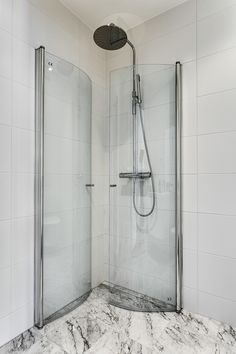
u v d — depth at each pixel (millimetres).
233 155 1370
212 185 1443
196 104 1504
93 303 1675
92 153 1858
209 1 1462
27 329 1354
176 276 1579
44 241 1436
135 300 1699
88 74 1809
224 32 1408
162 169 1646
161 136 1646
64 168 1581
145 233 1718
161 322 1440
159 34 1676
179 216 1556
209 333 1333
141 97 1706
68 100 1597
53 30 1512
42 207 1407
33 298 1393
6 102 1233
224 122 1401
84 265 1778
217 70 1430
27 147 1349
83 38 1760
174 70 1586
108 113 1902
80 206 1734
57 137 1521
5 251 1235
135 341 1271
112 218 1842
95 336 1312
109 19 1738
